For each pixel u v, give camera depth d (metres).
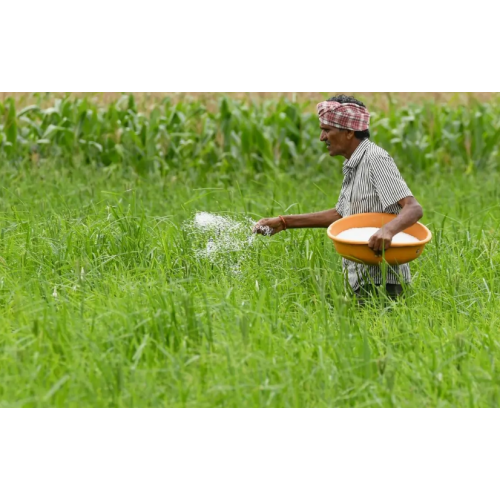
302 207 30.44
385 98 50.84
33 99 47.19
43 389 15.55
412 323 18.83
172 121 42.19
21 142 39.72
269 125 43.00
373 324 19.30
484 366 16.88
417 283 21.69
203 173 39.56
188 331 17.47
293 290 21.41
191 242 23.83
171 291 19.42
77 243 24.08
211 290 20.34
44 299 19.77
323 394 15.77
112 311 17.69
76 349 16.69
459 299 20.72
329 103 20.64
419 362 16.88
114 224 25.34
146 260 23.11
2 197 31.52
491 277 22.20
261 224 21.92
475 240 25.56
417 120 43.62
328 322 18.61
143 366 16.62
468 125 44.66
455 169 42.88
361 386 15.85
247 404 15.48
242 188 35.53
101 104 45.69
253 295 20.00
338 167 41.66
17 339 17.58
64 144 40.22
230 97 47.66
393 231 19.27
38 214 27.88
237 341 17.16
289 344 17.39
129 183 33.94
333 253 22.75
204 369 16.33
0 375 16.17
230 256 22.77
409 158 43.03
